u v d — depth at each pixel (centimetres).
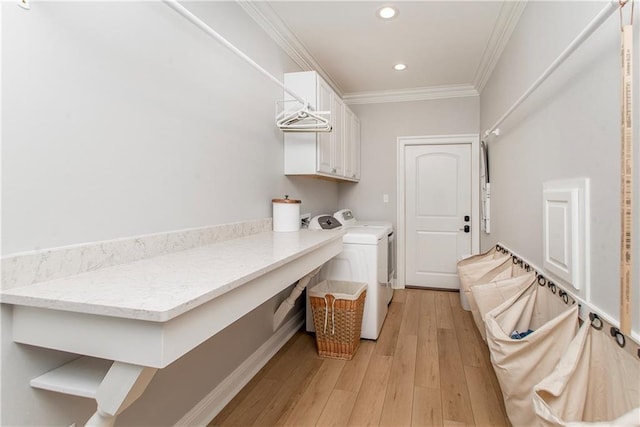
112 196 122
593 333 117
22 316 90
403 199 411
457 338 267
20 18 94
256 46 226
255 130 224
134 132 131
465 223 396
